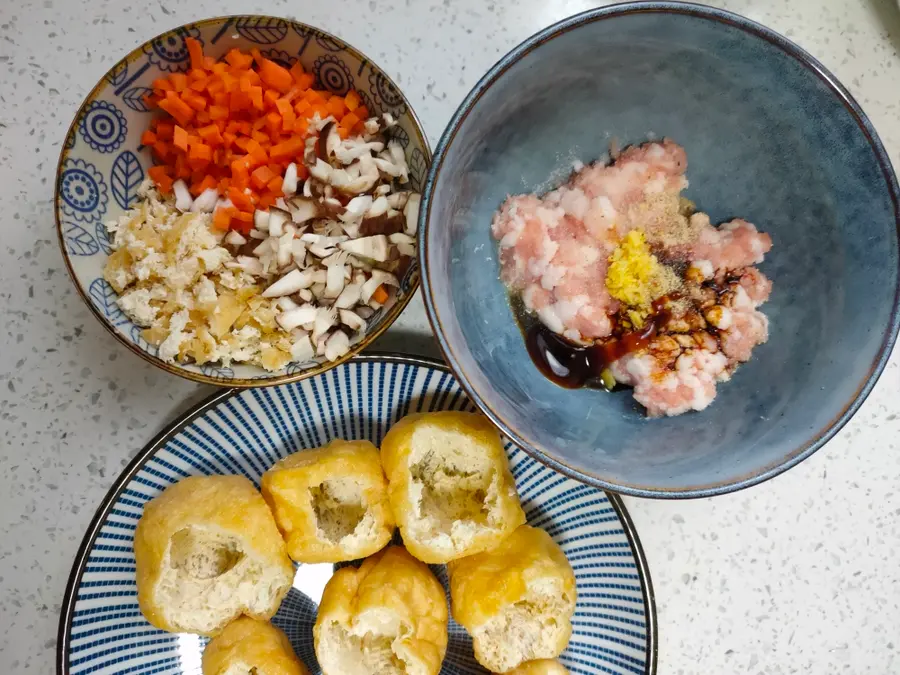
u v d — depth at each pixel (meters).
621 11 0.23
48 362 0.31
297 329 0.28
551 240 0.28
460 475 0.30
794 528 0.33
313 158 0.28
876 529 0.33
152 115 0.28
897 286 0.24
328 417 0.30
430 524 0.29
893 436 0.33
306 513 0.28
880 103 0.33
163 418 0.31
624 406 0.28
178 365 0.26
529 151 0.28
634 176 0.28
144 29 0.31
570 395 0.29
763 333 0.28
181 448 0.29
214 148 0.27
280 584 0.28
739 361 0.28
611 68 0.26
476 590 0.28
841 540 0.33
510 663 0.29
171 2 0.31
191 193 0.28
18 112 0.31
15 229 0.31
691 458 0.26
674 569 0.33
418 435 0.28
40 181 0.31
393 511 0.28
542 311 0.28
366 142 0.29
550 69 0.25
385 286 0.29
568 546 0.31
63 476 0.31
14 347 0.31
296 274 0.28
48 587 0.31
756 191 0.28
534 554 0.29
